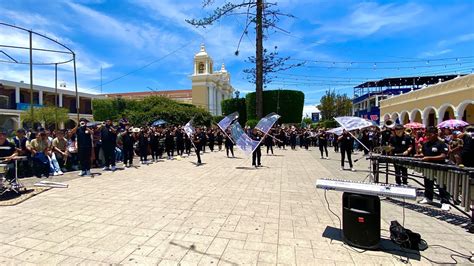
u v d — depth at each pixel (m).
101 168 11.18
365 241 3.82
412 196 3.52
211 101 71.00
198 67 73.06
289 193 6.98
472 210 4.67
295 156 16.83
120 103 47.59
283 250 3.79
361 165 12.59
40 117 36.38
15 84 42.81
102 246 3.86
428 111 22.52
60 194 6.68
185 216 5.12
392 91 42.94
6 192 6.64
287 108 29.91
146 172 10.13
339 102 53.66
